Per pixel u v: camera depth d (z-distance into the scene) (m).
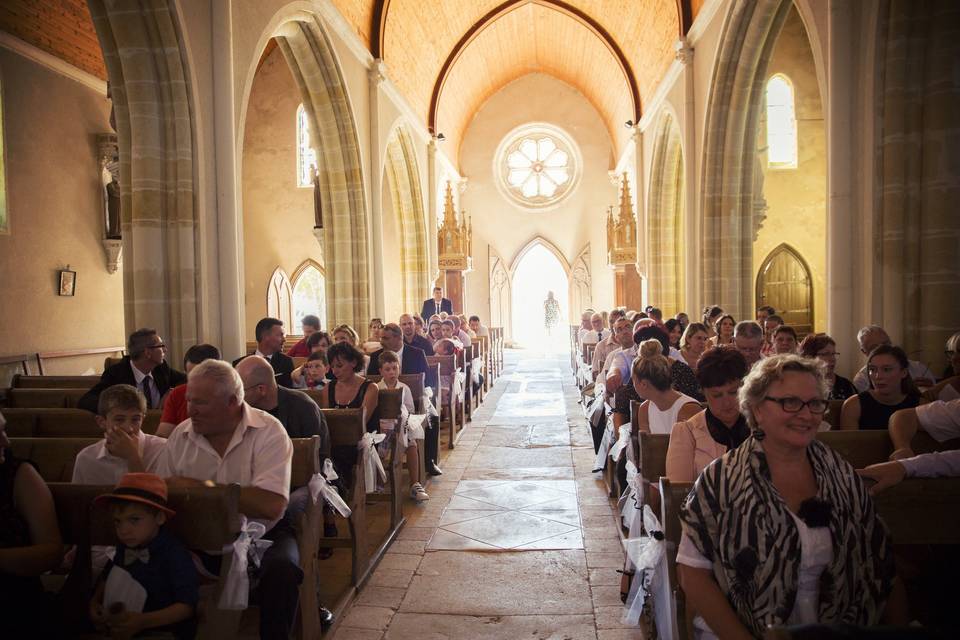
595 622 3.98
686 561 2.25
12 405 6.46
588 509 6.07
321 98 11.21
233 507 2.94
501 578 4.63
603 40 17.52
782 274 15.49
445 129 20.58
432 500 6.47
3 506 2.82
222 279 7.19
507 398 13.06
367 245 12.13
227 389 3.30
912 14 5.42
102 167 12.59
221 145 7.15
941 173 5.38
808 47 15.30
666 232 16.16
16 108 10.89
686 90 11.95
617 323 7.07
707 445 3.29
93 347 12.32
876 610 2.11
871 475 2.85
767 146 15.45
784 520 2.06
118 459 3.58
